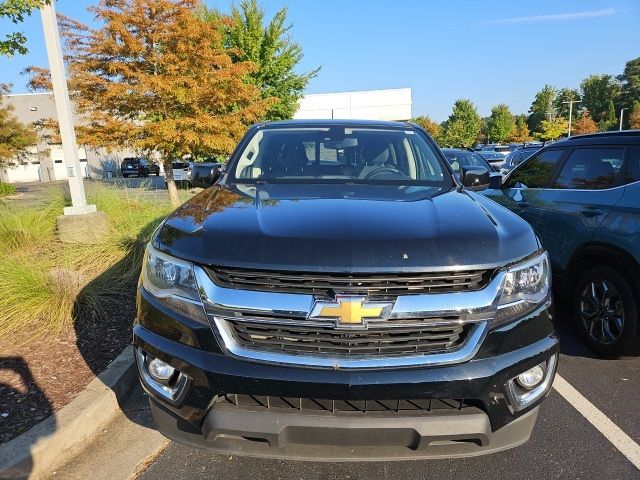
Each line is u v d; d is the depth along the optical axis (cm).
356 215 245
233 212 256
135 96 1081
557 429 314
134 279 550
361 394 208
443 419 214
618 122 8912
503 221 256
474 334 218
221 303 215
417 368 212
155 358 233
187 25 1059
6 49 624
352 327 208
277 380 209
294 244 216
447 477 267
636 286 380
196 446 229
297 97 2258
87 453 288
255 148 378
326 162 363
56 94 664
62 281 471
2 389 336
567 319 508
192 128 1133
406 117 3875
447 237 223
